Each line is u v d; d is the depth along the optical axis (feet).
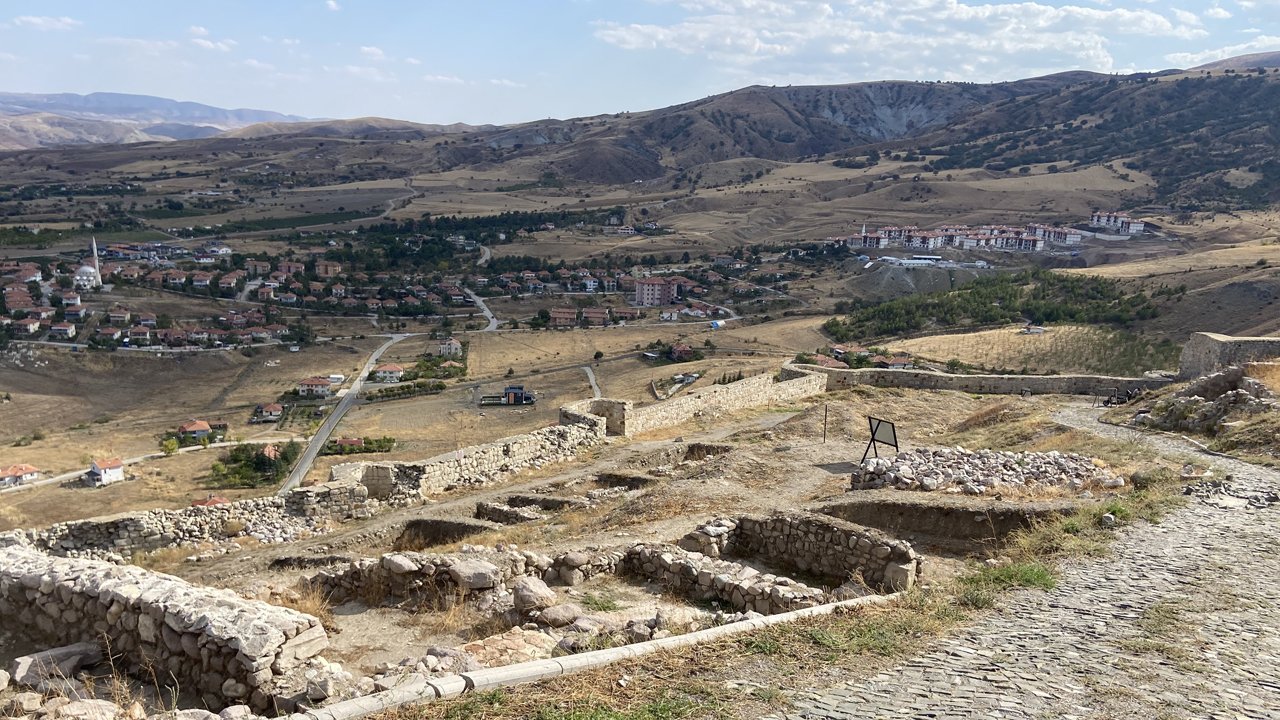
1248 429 60.13
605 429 85.40
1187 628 26.89
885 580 36.70
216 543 56.18
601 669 23.62
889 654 24.82
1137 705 21.13
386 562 36.37
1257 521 40.42
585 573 38.34
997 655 24.70
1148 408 79.56
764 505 54.60
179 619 25.46
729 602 35.19
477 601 34.42
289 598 36.01
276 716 23.03
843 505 49.16
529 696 21.53
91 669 26.68
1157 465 53.52
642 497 57.88
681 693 21.68
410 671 24.52
